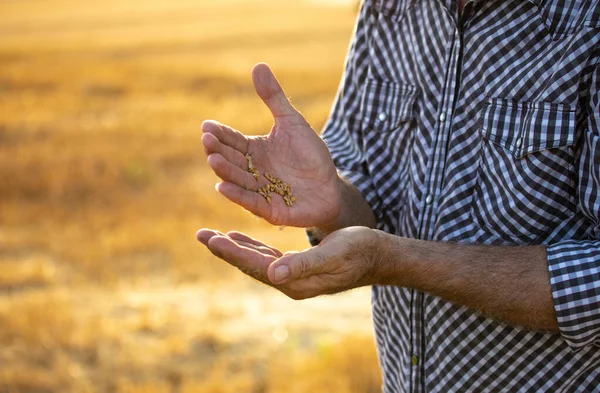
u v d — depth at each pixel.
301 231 10.40
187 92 23.19
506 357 1.91
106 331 6.70
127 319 7.12
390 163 2.16
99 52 33.09
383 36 2.15
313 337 6.69
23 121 18.94
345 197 2.07
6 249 10.10
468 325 1.92
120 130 17.67
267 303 7.71
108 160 14.98
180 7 60.28
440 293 1.84
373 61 2.17
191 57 31.06
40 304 7.33
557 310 1.74
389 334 2.15
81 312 7.37
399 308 2.08
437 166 1.98
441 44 1.98
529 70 1.84
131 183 13.80
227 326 6.97
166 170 14.88
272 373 5.83
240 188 1.86
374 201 2.19
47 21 51.59
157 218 11.33
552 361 1.88
